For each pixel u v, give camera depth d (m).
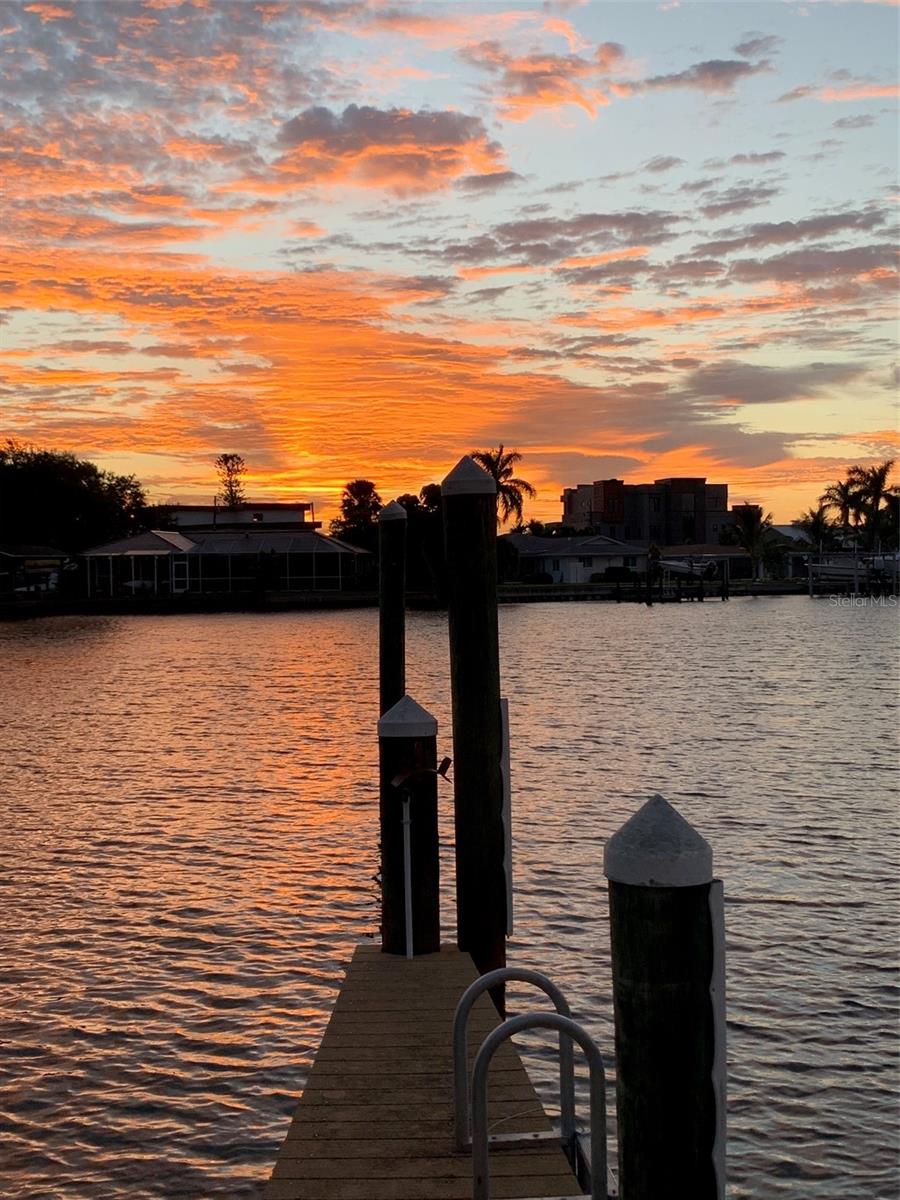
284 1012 11.75
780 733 30.45
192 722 33.75
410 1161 5.67
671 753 27.14
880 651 59.72
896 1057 10.70
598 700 38.22
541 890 15.60
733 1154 9.11
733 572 167.12
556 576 142.38
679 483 184.25
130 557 105.38
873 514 141.38
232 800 22.03
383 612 11.79
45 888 16.02
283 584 110.25
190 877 16.55
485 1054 5.07
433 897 8.81
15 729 32.53
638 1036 2.84
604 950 13.33
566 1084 5.85
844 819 19.83
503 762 8.27
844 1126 9.51
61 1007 11.90
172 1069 10.52
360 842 18.50
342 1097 6.39
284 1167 5.62
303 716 35.06
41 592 104.81
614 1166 8.73
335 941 13.80
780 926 14.20
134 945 13.71
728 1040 11.04
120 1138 9.34
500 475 118.12
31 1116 9.68
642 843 2.85
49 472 119.00
